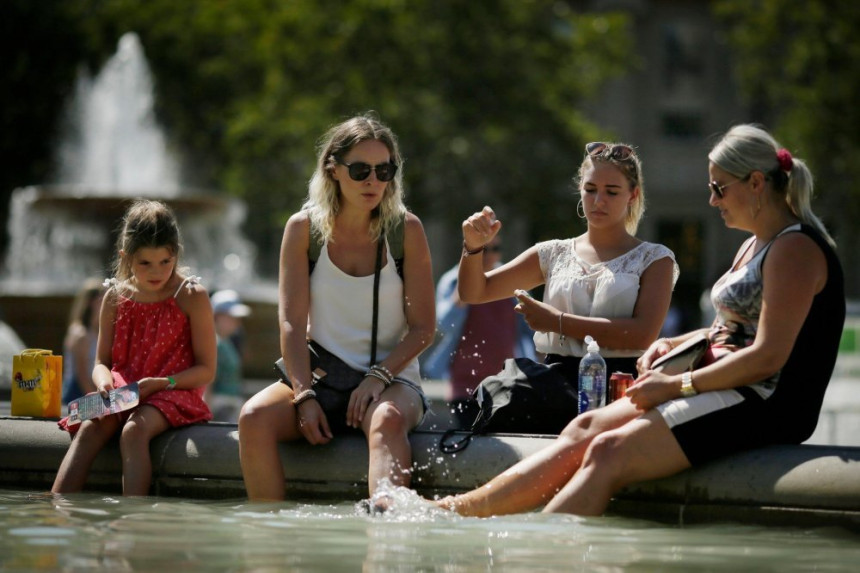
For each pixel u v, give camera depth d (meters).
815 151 87.12
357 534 13.18
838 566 11.78
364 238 17.02
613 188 17.34
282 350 16.53
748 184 15.15
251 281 67.56
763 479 14.09
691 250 130.50
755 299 15.09
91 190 61.03
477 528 13.61
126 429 16.94
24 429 18.03
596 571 11.36
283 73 85.38
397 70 83.19
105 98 84.94
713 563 11.85
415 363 17.02
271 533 13.18
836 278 14.70
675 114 129.88
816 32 87.88
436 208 88.75
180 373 17.55
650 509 14.72
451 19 83.94
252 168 87.38
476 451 15.63
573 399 16.38
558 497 14.52
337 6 85.12
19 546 12.20
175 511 14.79
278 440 16.20
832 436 34.31
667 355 15.18
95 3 100.38
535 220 89.25
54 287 59.09
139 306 17.89
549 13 89.25
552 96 87.25
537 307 16.89
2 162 97.19
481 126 85.19
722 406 14.45
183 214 60.53
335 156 16.67
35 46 97.75
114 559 11.54
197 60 97.19
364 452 15.94
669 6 129.25
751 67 95.44
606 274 17.16
